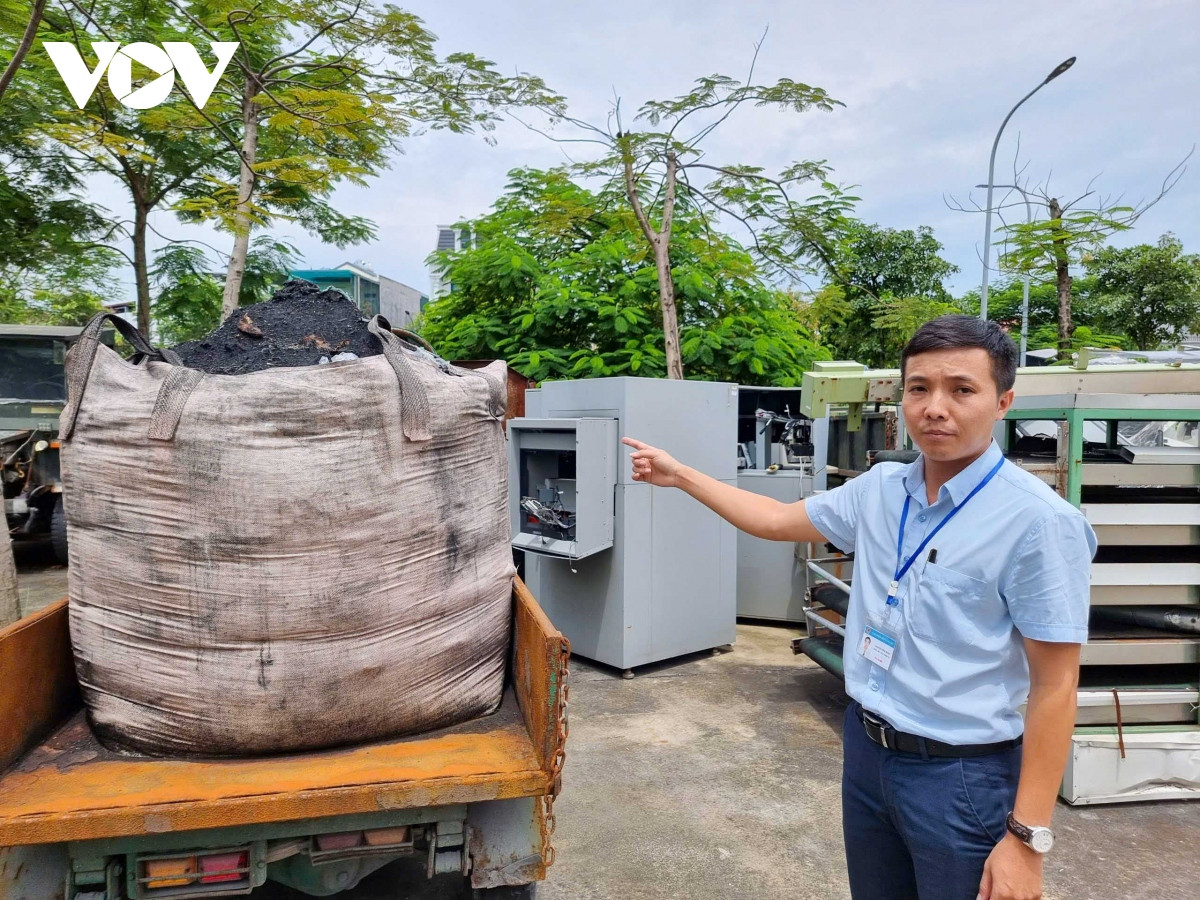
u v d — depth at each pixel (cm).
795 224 629
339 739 173
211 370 201
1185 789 280
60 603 196
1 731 159
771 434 541
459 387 190
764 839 260
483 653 197
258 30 585
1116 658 278
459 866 169
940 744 129
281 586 162
